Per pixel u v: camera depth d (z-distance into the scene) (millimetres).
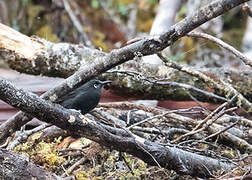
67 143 8586
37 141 8234
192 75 9250
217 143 8875
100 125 6695
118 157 7961
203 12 6512
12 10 15719
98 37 16516
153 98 10414
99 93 8148
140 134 8578
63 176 7469
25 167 6555
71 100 7961
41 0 15914
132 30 17266
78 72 6652
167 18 13109
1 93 6000
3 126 7082
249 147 8578
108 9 17734
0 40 9266
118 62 6609
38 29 15648
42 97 6625
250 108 9273
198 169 7398
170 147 7355
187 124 8734
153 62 11359
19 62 9461
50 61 9617
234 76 10500
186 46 14414
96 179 7496
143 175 7789
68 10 15938
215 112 7828
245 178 6883
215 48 14344
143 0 17844
